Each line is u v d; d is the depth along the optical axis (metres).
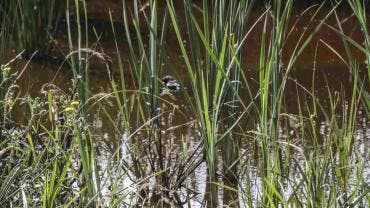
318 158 6.03
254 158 7.18
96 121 8.01
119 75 9.77
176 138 7.63
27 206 5.03
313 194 5.72
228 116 7.05
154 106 6.86
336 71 10.34
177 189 6.71
